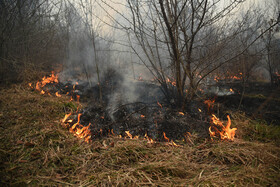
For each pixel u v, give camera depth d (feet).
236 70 13.38
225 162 6.27
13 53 14.85
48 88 13.52
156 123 9.35
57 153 6.56
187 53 10.02
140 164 6.13
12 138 7.29
